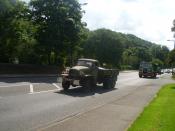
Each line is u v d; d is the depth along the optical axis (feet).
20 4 148.56
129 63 481.05
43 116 43.16
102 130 35.78
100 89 91.66
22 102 53.78
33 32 165.68
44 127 36.40
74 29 165.99
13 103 51.93
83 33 174.50
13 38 142.51
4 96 59.21
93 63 84.74
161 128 36.52
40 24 167.02
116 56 339.57
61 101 59.62
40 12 164.96
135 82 140.36
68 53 176.45
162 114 46.57
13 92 66.39
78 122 39.68
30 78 119.14
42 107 50.62
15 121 38.75
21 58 158.92
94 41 333.83
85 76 79.66
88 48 328.49
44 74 158.30
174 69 289.74
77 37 168.96
